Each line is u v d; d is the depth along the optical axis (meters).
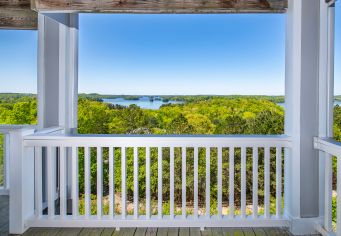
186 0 3.18
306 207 3.06
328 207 2.82
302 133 3.05
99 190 3.11
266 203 3.11
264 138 3.06
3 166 4.23
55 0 3.17
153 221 3.09
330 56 3.01
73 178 3.12
